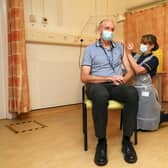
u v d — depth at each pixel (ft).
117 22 12.25
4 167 4.51
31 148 5.55
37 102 9.59
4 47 8.51
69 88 10.69
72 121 8.25
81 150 5.37
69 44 10.45
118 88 5.01
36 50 9.43
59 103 10.36
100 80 5.26
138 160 4.72
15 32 8.00
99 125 4.64
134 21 12.26
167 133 6.64
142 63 6.58
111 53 5.62
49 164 4.61
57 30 10.10
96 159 4.59
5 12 8.32
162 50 10.69
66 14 10.39
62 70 10.38
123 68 5.88
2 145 5.79
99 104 4.57
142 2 12.00
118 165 4.50
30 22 9.20
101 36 5.62
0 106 8.80
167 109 9.82
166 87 10.87
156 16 11.23
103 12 12.01
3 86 8.80
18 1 7.96
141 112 6.73
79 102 11.12
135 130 5.59
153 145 5.62
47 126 7.60
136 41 12.24
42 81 9.71
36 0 9.34
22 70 8.18
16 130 7.16
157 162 4.61
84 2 11.09
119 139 6.08
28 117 9.02
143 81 6.69
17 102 8.24
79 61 11.00
